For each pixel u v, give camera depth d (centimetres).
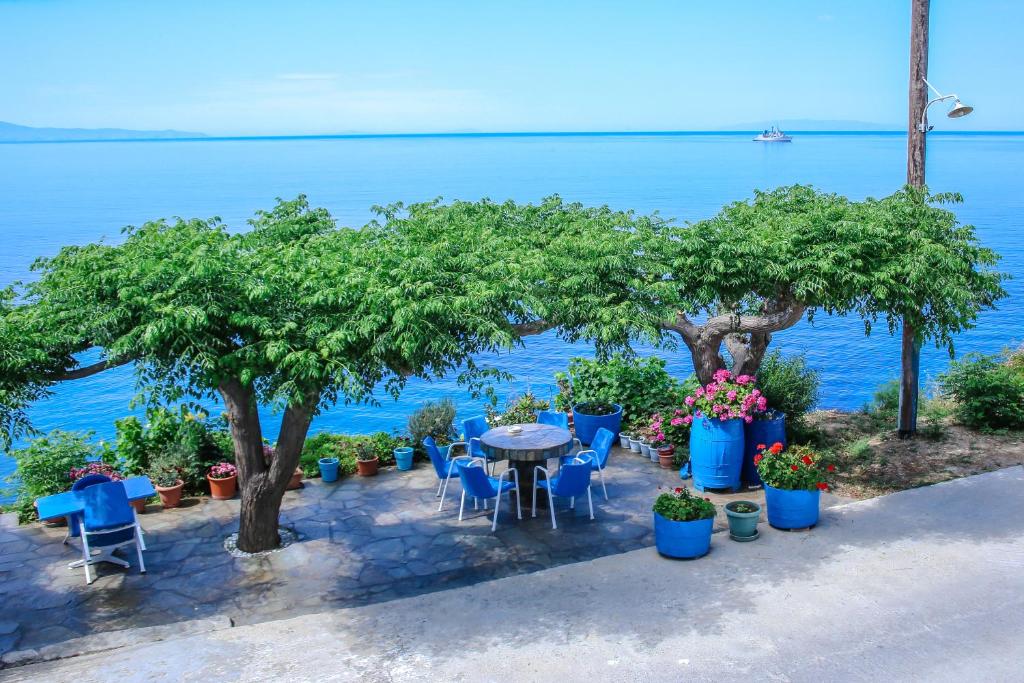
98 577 818
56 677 614
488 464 1152
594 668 603
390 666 617
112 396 2527
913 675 578
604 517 945
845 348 2864
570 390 1288
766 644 629
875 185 8588
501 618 691
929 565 755
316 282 707
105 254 739
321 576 811
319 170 15650
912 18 1106
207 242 777
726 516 906
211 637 674
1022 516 862
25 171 17788
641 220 1029
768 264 905
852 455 1096
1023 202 6675
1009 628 636
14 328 670
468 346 769
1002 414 1170
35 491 977
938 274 898
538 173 13012
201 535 919
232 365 683
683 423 1093
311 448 1159
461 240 884
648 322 848
